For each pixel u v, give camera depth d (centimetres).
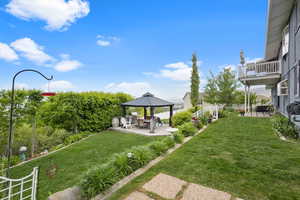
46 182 339
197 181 296
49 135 789
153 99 876
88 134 812
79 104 822
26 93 598
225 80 1412
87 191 255
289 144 487
